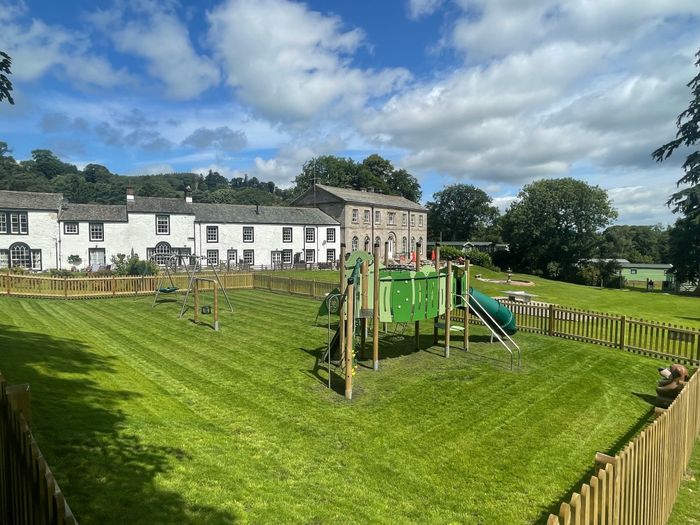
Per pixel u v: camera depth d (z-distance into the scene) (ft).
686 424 25.20
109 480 18.75
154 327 58.49
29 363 33.24
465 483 22.76
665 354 48.67
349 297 34.14
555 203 249.55
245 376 38.63
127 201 159.22
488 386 38.27
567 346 53.52
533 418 31.71
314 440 26.78
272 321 64.75
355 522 18.70
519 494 21.91
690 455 27.07
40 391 27.27
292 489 20.80
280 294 98.07
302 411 31.32
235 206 187.32
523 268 265.75
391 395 35.32
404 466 24.22
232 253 176.55
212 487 19.71
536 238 258.57
